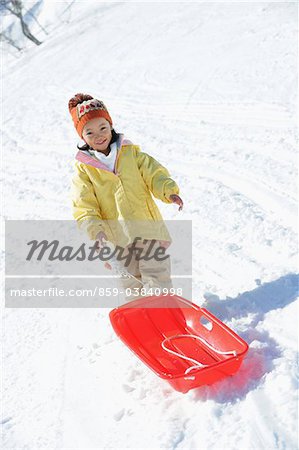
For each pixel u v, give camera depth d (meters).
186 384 3.06
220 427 2.83
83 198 3.81
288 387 2.89
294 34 9.36
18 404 3.60
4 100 11.78
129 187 3.79
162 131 7.48
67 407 3.43
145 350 3.65
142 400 3.27
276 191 5.30
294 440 2.61
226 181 5.75
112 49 12.62
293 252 4.33
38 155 8.22
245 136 6.61
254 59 8.87
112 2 17.02
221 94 8.05
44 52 15.00
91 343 4.00
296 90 7.41
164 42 11.59
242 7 11.85
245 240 4.70
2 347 4.25
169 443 2.85
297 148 5.99
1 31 18.88
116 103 9.17
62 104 10.39
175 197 3.70
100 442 3.07
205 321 3.86
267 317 3.65
